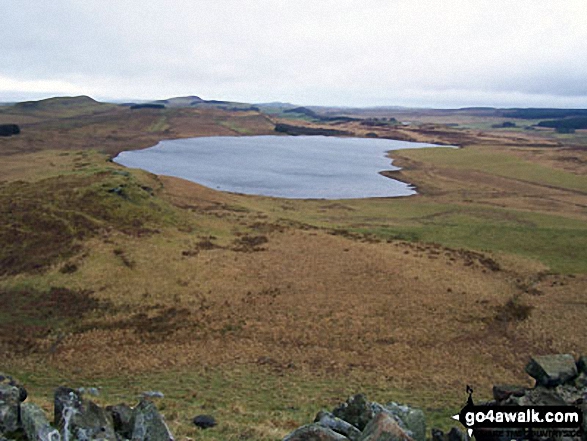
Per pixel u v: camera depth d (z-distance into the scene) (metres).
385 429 11.87
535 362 16.52
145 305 46.50
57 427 12.70
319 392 30.14
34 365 34.81
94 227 64.12
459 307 47.72
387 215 100.44
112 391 29.33
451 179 149.00
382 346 39.84
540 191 127.56
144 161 172.25
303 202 114.94
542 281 58.16
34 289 48.00
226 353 38.22
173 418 20.75
